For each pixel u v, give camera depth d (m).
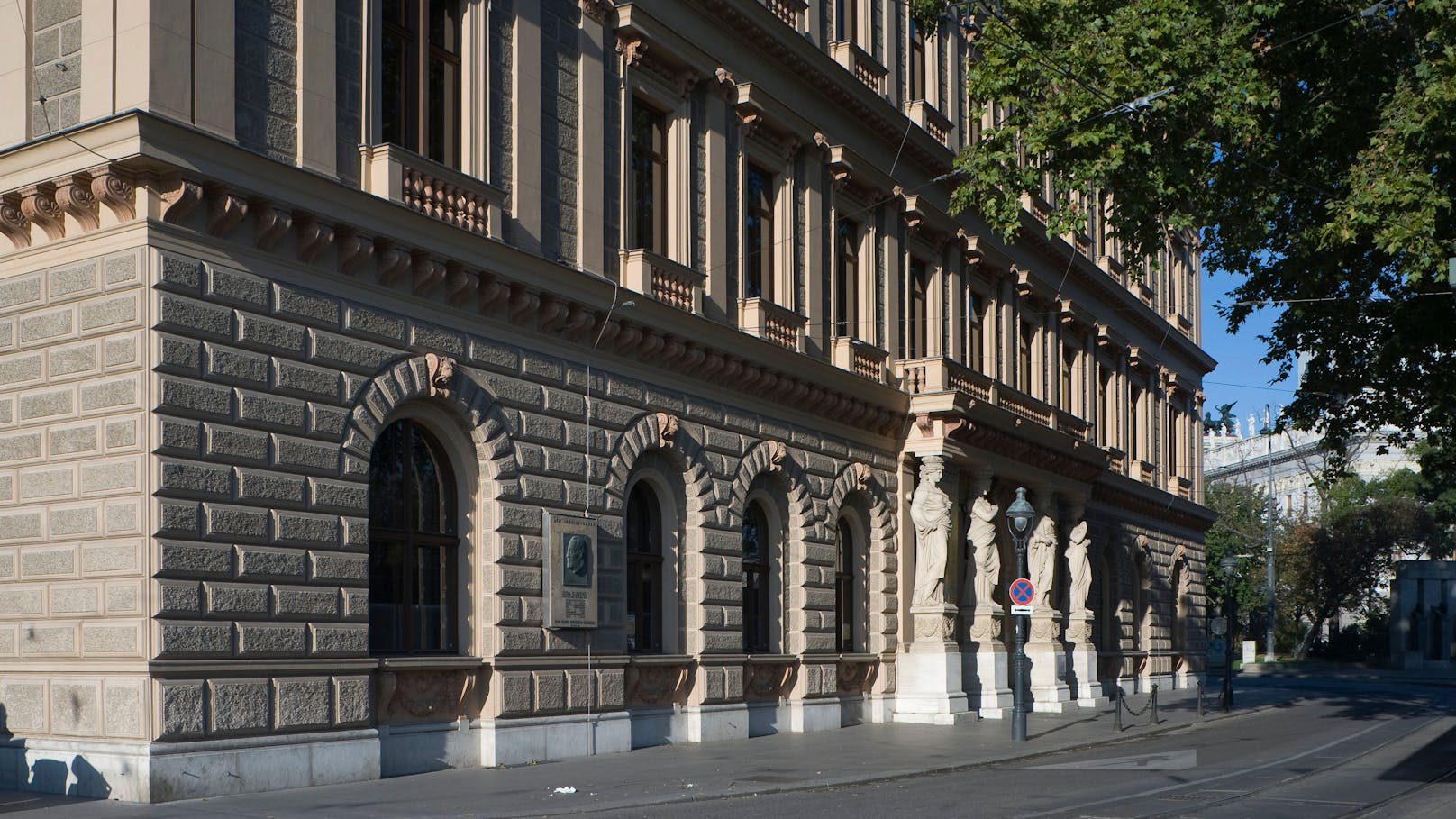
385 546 18.33
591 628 21.22
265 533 16.05
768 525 27.33
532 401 20.45
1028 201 39.22
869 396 29.77
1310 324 28.03
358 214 17.20
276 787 15.82
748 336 25.16
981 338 37.25
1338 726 31.66
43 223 15.95
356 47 17.88
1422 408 28.42
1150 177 22.36
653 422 23.17
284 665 16.08
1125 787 18.20
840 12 30.59
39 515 15.80
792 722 27.06
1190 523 54.88
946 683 30.56
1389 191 20.80
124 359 15.12
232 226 15.77
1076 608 39.06
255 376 16.05
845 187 30.20
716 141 25.50
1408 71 22.19
